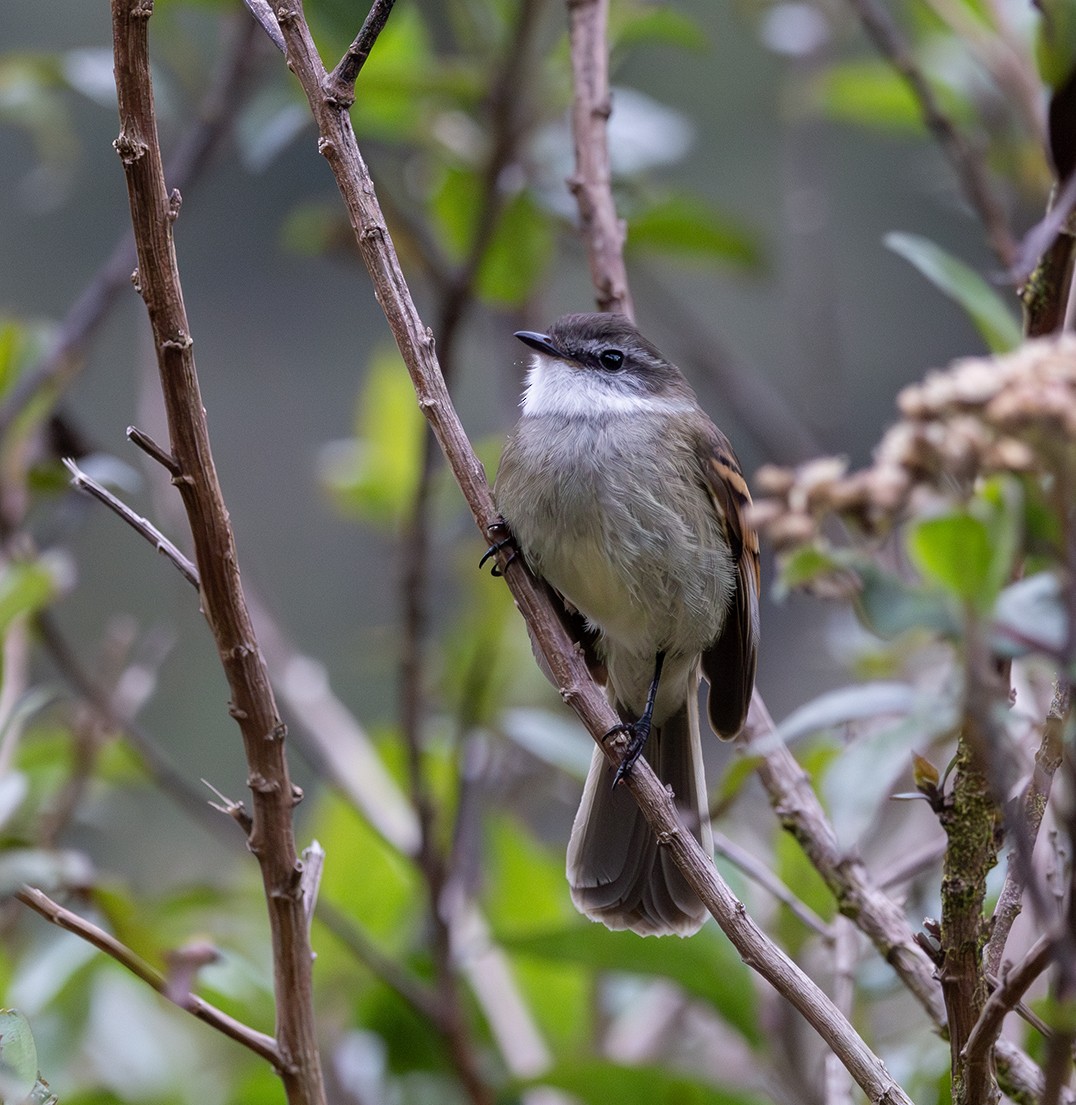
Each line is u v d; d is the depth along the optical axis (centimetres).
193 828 1309
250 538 1870
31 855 705
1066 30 639
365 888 1034
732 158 1848
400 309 639
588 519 888
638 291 1317
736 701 903
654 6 1152
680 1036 1077
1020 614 470
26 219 1847
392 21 1117
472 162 1097
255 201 1966
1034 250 611
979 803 527
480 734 1043
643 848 813
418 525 986
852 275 1944
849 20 1282
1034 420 445
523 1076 825
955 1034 532
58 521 1023
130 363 1805
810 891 855
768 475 518
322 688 1138
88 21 1788
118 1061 956
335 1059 929
